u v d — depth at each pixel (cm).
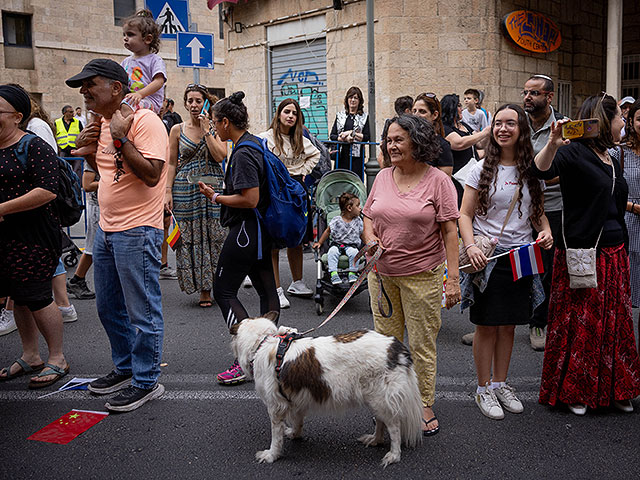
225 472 323
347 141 877
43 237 425
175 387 438
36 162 412
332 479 315
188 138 609
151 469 327
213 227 625
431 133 341
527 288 378
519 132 373
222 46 2495
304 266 833
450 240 348
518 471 320
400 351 319
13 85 419
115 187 386
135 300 397
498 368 398
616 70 1126
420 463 329
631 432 363
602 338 379
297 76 1298
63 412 398
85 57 2247
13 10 2094
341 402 316
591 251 366
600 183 369
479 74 1138
